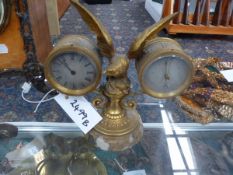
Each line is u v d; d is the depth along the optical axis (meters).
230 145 0.30
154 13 0.78
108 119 0.27
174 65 0.23
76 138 0.30
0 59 0.46
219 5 0.67
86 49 0.22
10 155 0.28
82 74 0.24
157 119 0.35
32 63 0.42
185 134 0.31
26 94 0.46
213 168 0.28
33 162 0.28
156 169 0.27
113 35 0.69
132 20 0.79
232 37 0.72
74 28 0.72
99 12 0.83
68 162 0.28
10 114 0.42
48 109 0.43
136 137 0.28
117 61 0.23
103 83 0.29
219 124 0.34
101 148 0.28
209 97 0.38
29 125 0.31
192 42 0.69
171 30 0.69
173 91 0.25
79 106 0.28
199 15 0.67
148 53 0.23
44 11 0.51
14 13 0.41
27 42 0.41
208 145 0.30
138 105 0.36
